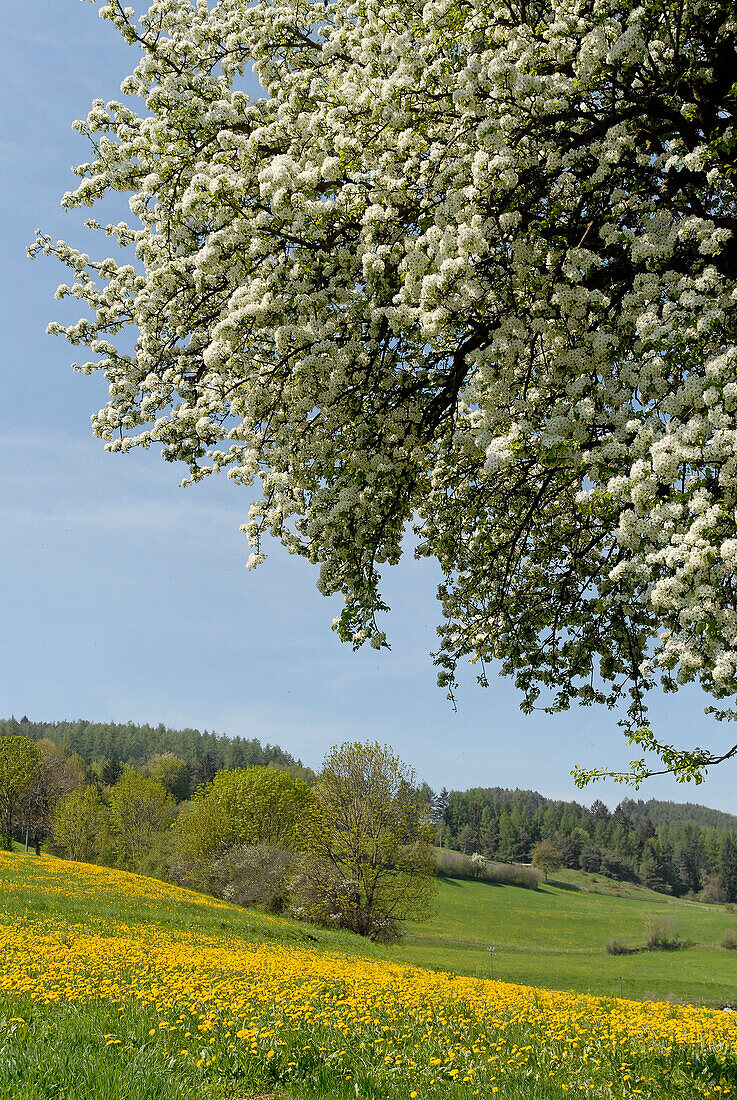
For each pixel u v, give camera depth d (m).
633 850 162.12
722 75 9.50
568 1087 6.83
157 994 9.46
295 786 66.50
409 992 12.01
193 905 31.80
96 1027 7.25
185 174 11.07
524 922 86.88
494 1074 7.12
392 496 10.16
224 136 10.40
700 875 152.25
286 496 11.14
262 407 11.07
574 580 12.30
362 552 9.85
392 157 10.12
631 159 9.65
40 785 92.00
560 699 12.49
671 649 7.31
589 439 8.59
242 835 62.56
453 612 13.32
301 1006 9.15
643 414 8.15
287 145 11.03
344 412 10.77
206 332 11.48
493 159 8.88
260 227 9.94
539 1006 11.78
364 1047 7.68
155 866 74.94
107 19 11.82
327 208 9.68
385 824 41.06
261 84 12.07
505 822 158.25
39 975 10.91
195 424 11.47
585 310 9.03
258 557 11.75
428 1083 6.77
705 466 7.36
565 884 135.88
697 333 7.83
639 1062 7.77
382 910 41.56
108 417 11.88
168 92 10.77
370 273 9.77
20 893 26.59
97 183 11.86
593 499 7.61
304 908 42.75
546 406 9.41
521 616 12.41
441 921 80.50
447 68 9.45
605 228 9.20
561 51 9.25
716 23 9.33
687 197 9.66
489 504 12.15
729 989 44.78
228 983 11.11
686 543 6.80
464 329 9.77
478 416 11.08
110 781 138.25
